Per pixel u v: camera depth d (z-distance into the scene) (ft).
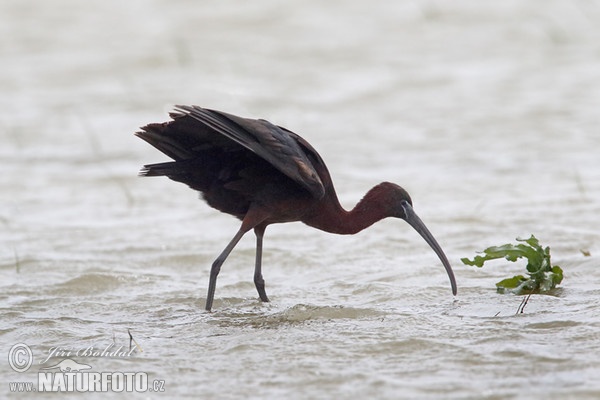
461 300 36.94
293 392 27.76
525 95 81.66
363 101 82.69
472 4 112.88
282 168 34.81
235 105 82.38
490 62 93.45
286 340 32.27
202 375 29.35
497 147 68.28
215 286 38.09
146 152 70.38
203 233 49.52
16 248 47.06
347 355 30.68
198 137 36.22
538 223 48.91
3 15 112.47
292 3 115.24
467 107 79.15
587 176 59.41
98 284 40.88
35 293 39.63
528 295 36.70
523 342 31.12
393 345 31.40
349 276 41.55
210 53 98.63
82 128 77.20
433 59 94.99
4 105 84.23
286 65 94.58
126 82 90.27
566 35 100.89
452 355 30.30
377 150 69.31
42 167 66.85
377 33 104.47
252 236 48.88
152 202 57.26
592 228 47.70
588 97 79.97
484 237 47.03
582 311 34.17
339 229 38.47
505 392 27.07
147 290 40.29
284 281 41.65
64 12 113.91
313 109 81.05
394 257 44.73
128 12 114.32
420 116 77.51
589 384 27.35
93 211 55.31
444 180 60.39
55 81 91.04
